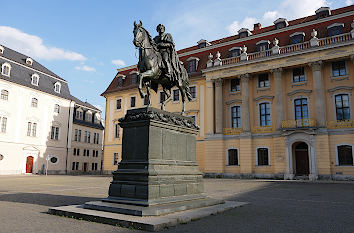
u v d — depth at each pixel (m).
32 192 14.34
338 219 7.17
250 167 32.44
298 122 30.77
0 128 41.69
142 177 7.55
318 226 6.28
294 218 7.26
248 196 13.26
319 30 32.03
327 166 28.33
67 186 18.81
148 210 6.66
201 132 37.38
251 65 34.00
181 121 9.32
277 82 32.44
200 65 39.53
